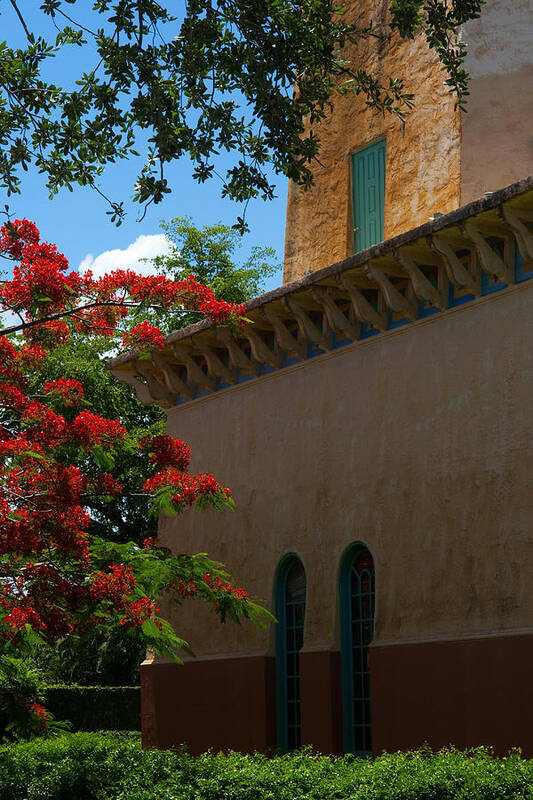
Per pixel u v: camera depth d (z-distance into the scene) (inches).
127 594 491.5
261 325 716.0
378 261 609.3
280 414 720.3
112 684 1325.0
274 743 681.0
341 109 775.7
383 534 619.5
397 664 589.0
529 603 526.3
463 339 589.6
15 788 527.5
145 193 438.0
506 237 561.9
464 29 677.9
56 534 470.6
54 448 502.0
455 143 673.0
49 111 443.5
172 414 830.5
